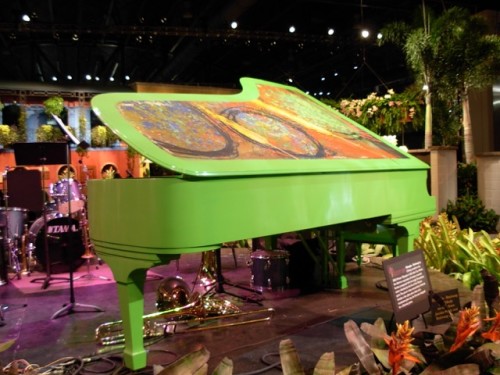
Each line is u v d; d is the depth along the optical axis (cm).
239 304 399
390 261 272
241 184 238
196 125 283
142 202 234
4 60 1631
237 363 282
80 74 1902
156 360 287
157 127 259
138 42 1460
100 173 1020
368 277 485
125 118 255
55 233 558
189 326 346
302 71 1684
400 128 870
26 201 562
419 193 382
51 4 1181
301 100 446
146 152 222
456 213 795
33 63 1454
